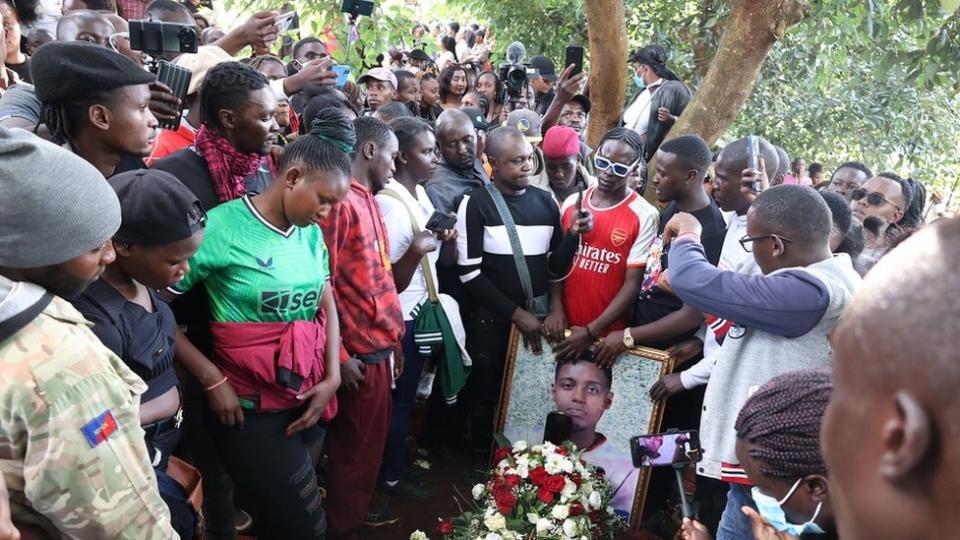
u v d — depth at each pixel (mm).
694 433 2193
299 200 2443
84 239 1568
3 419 1424
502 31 9070
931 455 620
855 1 6148
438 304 3723
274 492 2635
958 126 9086
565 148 4125
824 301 2414
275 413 2605
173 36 3139
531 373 3850
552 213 3908
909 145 8961
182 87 2926
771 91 8680
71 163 1571
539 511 3223
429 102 6824
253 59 4750
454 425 4250
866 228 4223
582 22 8648
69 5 4703
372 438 3213
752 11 5109
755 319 2506
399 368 3566
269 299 2486
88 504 1497
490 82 7422
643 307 3684
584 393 3729
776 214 2486
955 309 622
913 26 6422
